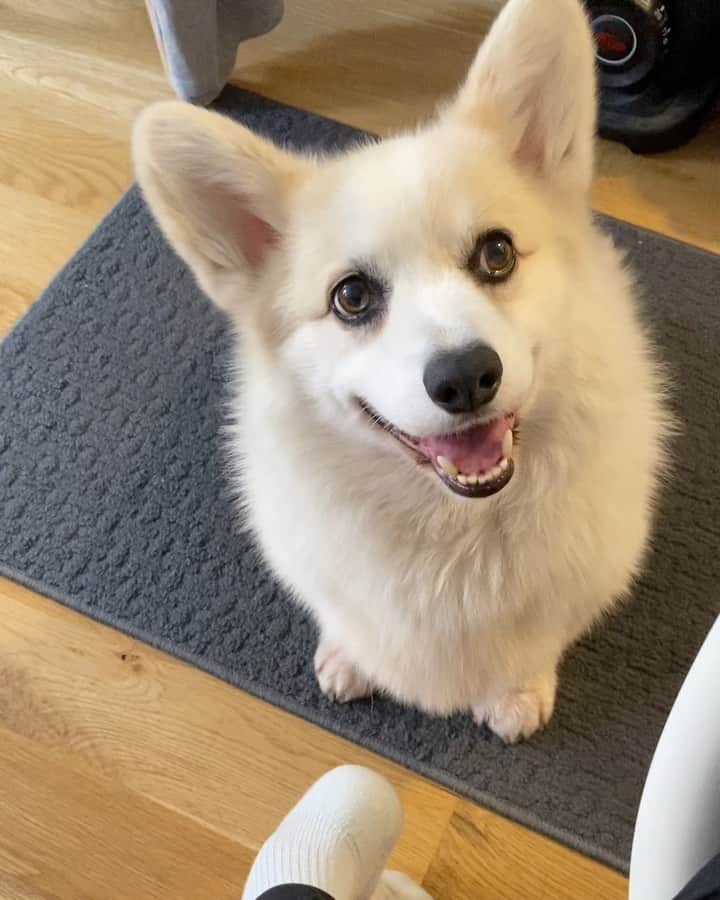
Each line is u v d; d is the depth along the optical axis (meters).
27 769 1.53
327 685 1.53
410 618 1.25
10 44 2.26
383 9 2.29
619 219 1.96
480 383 0.92
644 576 1.60
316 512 1.17
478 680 1.38
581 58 0.97
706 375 1.77
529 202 1.01
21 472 1.78
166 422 1.81
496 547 1.16
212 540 1.69
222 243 1.06
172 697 1.57
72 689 1.58
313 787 1.36
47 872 1.45
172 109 0.97
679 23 1.85
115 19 2.27
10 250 2.00
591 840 1.41
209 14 1.95
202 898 1.43
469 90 1.05
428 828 1.45
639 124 1.99
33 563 1.69
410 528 1.15
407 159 0.98
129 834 1.47
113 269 1.96
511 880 1.40
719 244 1.92
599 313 1.05
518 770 1.47
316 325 1.03
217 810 1.49
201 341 1.88
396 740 1.51
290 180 1.04
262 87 2.20
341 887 1.20
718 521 1.64
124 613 1.64
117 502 1.74
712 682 0.73
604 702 1.51
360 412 1.03
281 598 1.63
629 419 1.12
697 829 0.77
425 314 0.94
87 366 1.87
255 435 1.17
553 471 1.10
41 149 2.11
